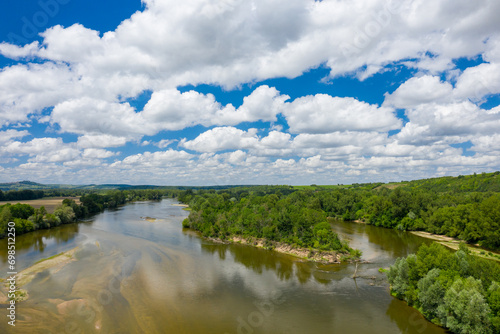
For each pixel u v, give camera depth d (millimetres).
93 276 59719
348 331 41156
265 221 97062
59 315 43500
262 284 58219
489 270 42531
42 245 86250
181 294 52250
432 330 41406
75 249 80812
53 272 61562
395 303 49938
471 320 37125
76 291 52125
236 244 94688
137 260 71625
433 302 42688
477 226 90875
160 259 73375
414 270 48750
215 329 40938
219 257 78250
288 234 91188
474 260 45688
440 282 42625
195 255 79062
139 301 48938
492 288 38812
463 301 38219
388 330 41469
